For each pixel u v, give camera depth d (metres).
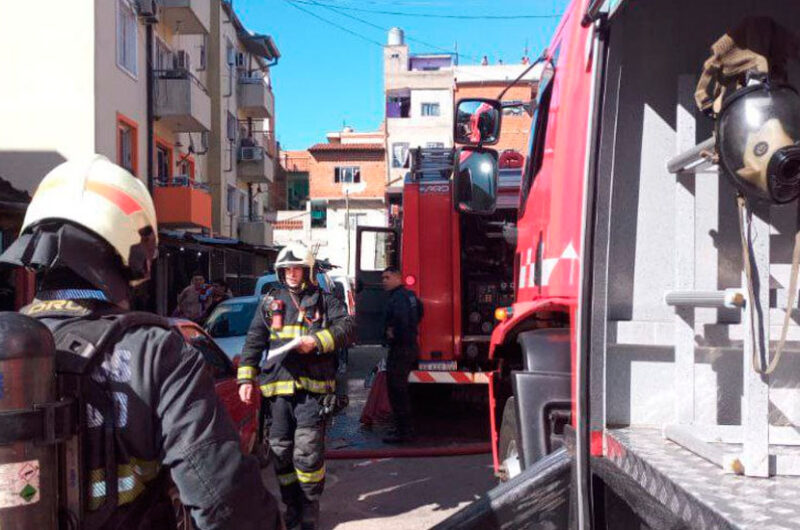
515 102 4.29
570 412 2.75
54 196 1.54
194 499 1.41
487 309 8.01
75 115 13.65
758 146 1.66
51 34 13.64
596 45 2.22
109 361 1.43
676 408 2.12
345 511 5.08
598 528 2.17
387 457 6.60
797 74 2.12
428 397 8.52
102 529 1.38
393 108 43.38
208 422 1.45
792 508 1.46
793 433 1.97
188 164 21.89
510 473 3.29
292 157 53.88
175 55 20.55
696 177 2.21
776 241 2.21
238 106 29.41
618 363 2.26
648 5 2.34
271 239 30.75
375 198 46.72
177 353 1.50
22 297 10.37
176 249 18.22
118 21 15.01
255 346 4.44
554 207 2.85
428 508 5.15
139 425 1.42
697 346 2.19
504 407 3.88
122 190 1.59
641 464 1.86
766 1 2.34
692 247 2.18
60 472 1.34
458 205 3.95
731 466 1.71
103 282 1.52
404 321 7.08
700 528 1.51
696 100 2.03
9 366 1.25
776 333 2.11
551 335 2.99
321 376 4.18
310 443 4.13
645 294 2.33
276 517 1.56
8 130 13.61
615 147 2.33
